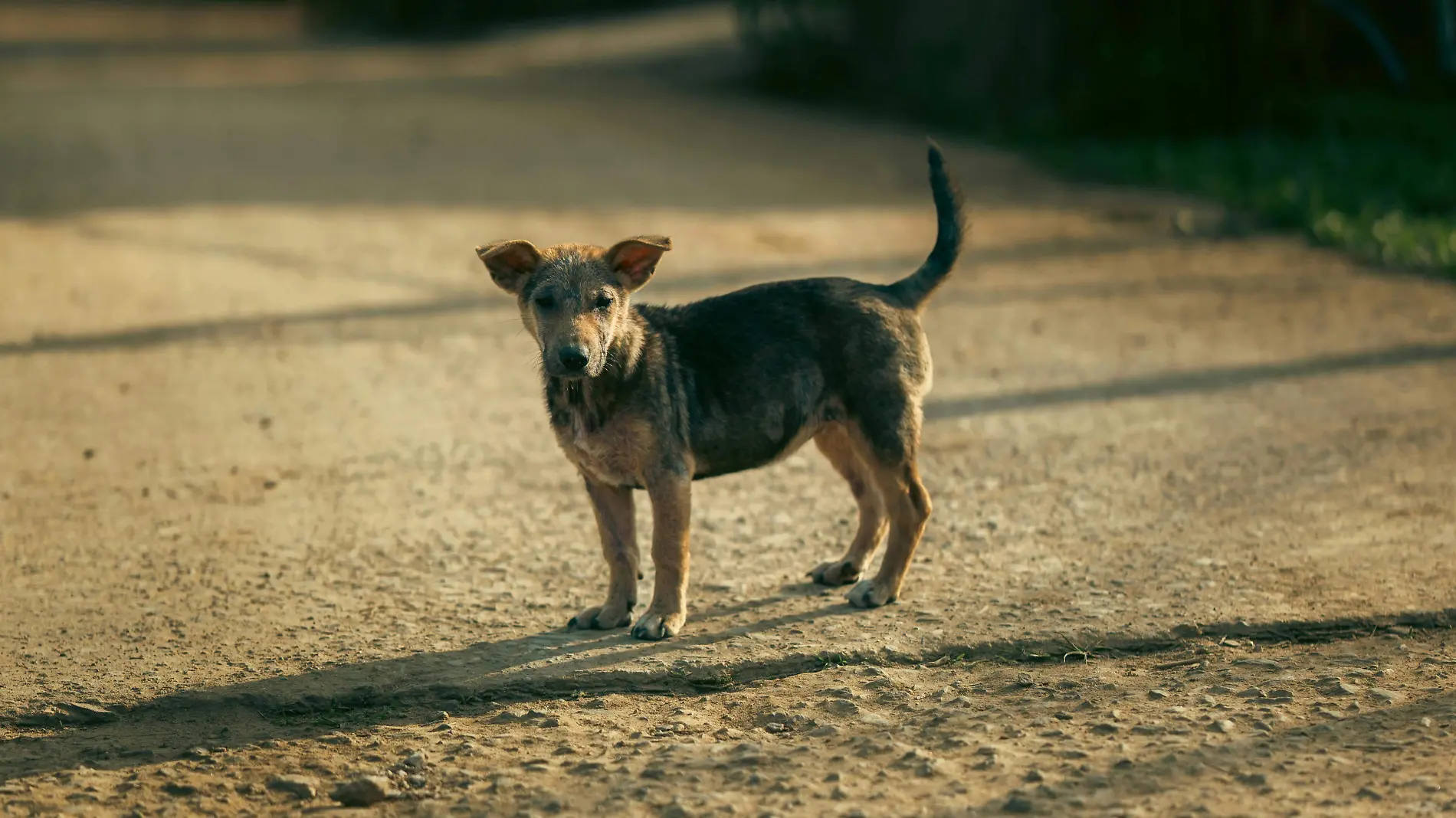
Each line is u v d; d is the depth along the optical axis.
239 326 13.20
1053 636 6.81
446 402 11.15
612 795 5.39
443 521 8.72
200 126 27.41
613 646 6.81
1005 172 22.80
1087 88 26.03
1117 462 9.67
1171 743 5.68
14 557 8.07
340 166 22.69
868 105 31.06
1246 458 9.66
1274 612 7.03
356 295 14.44
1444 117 22.98
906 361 7.23
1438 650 6.61
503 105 30.88
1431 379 11.45
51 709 6.21
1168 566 7.76
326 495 9.15
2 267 15.23
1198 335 13.20
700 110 30.41
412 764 5.69
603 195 20.19
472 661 6.67
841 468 7.74
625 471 6.93
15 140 25.31
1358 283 15.27
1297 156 21.73
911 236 17.59
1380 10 25.66
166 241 16.72
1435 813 5.05
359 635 7.02
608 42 41.81
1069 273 15.98
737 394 7.01
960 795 5.29
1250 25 25.02
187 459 9.78
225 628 7.11
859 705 6.14
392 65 39.78
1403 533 8.12
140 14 60.75
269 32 52.41
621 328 6.78
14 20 56.25
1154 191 20.91
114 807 5.41
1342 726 5.79
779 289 7.29
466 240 16.95
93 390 11.26
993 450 10.00
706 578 7.80
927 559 8.01
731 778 5.49
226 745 5.93
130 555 8.11
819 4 32.59
